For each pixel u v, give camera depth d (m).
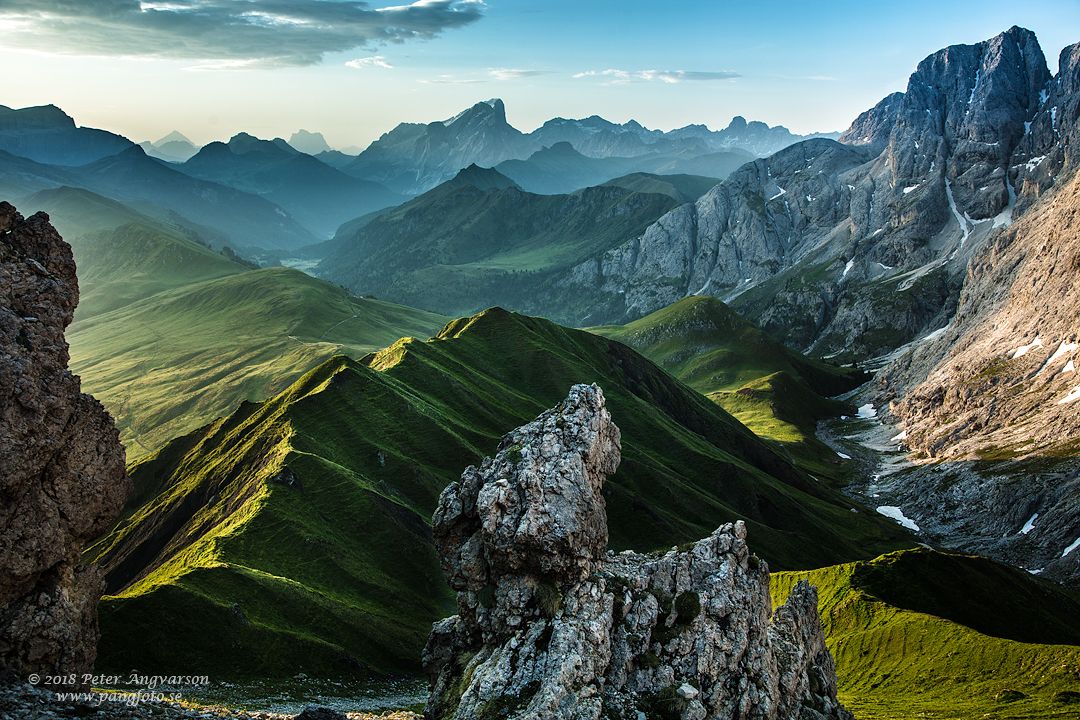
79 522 52.25
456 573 55.78
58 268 55.97
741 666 55.16
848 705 108.12
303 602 119.00
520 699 47.00
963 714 99.19
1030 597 163.00
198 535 154.62
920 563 157.75
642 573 56.34
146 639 95.31
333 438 187.25
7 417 48.25
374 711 90.75
